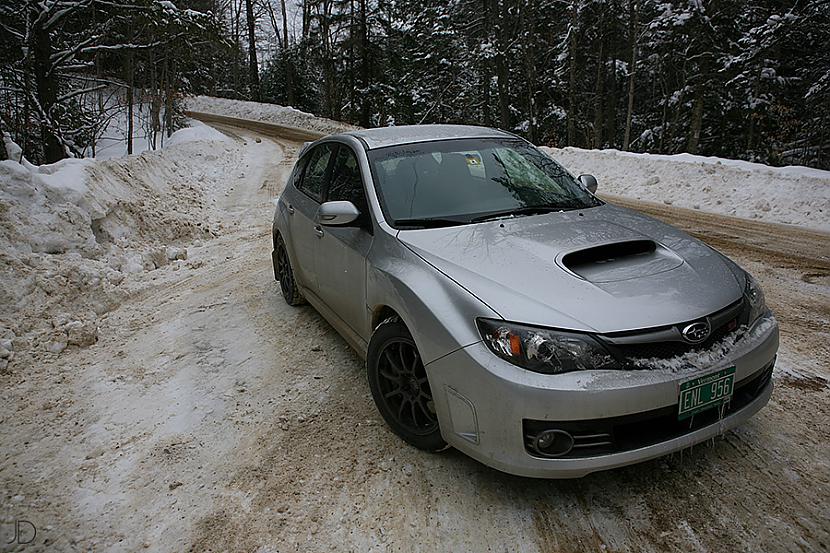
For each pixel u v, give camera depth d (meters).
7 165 5.71
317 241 4.11
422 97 36.59
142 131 23.25
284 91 49.28
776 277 5.82
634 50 27.05
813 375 3.64
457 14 33.19
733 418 2.58
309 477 2.82
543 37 33.69
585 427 2.30
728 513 2.46
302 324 4.80
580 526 2.43
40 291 4.86
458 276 2.72
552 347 2.33
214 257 6.98
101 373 4.00
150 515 2.60
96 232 6.59
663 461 2.83
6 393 3.73
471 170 3.74
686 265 2.81
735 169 11.06
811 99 21.91
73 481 2.85
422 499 2.63
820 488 2.58
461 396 2.52
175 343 4.49
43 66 12.81
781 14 24.45
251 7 48.69
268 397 3.62
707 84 23.55
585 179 4.06
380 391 3.13
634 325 2.37
